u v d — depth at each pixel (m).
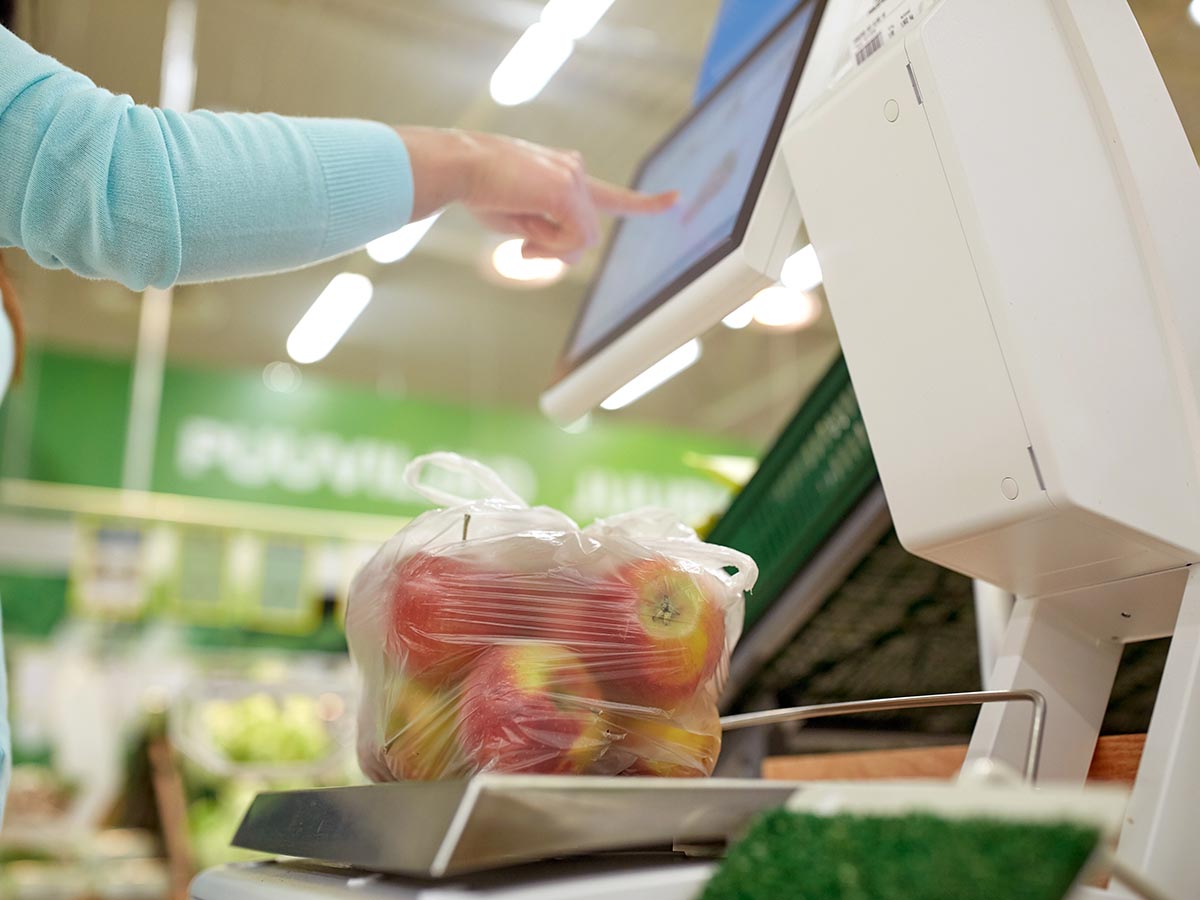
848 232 0.61
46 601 5.18
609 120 4.88
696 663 0.57
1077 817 0.32
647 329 0.78
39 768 4.91
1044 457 0.52
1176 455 0.56
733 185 0.77
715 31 1.08
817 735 1.11
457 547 0.59
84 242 0.62
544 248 0.88
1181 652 0.54
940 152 0.55
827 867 0.36
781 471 1.01
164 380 5.56
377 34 4.24
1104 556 0.57
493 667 0.55
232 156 0.64
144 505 5.40
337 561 5.58
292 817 0.57
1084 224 0.57
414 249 5.44
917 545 0.59
